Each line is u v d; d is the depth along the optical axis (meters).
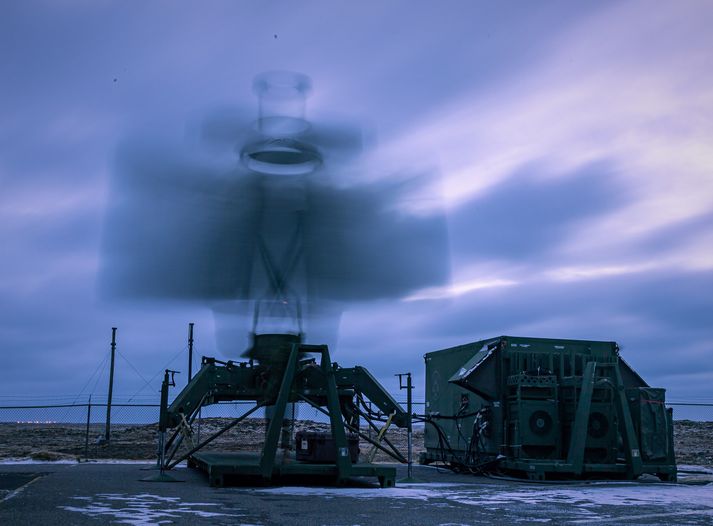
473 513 9.58
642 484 14.84
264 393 14.75
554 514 9.60
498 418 16.83
